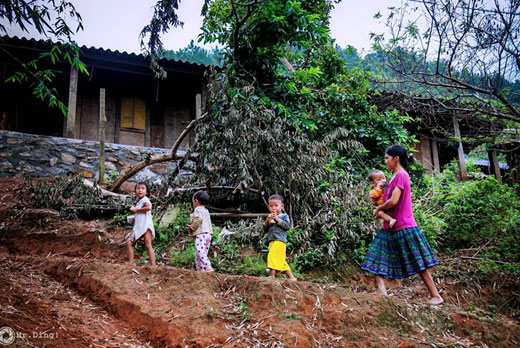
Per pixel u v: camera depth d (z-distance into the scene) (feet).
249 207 22.76
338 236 18.97
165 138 40.73
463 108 23.47
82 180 22.77
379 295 12.40
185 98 42.29
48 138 29.04
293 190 20.77
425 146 39.06
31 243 18.49
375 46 24.34
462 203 23.91
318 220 19.51
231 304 11.34
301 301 11.55
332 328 10.85
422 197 24.56
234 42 24.58
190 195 22.27
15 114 40.68
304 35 26.07
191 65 36.32
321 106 28.40
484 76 22.22
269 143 21.36
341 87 29.84
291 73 27.86
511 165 37.09
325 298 11.90
